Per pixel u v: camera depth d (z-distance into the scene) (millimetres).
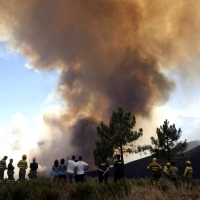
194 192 8766
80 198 8383
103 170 11930
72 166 11609
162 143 28172
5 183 12188
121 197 7836
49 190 8781
